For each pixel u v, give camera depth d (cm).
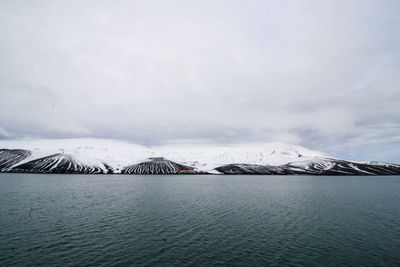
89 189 12569
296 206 7781
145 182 19000
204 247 4016
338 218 6053
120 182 18450
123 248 3941
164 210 6950
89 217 5950
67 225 5212
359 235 4688
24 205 7350
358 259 3594
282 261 3512
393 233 4816
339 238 4494
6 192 10500
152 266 3319
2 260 3425
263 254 3753
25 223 5300
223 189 13600
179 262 3447
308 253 3797
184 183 18412
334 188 14825
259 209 7206
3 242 4112
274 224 5456
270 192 12106
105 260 3488
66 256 3597
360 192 12475
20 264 3312
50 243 4112
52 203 7819
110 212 6562
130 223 5447
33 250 3800
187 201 8762
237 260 3531
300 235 4666
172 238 4444
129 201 8588
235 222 5606
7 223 5266
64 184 15375
